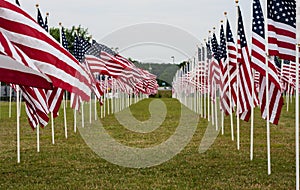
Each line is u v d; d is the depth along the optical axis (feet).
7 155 52.75
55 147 58.54
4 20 30.94
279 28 36.91
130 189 37.17
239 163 47.03
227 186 37.70
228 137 67.62
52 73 31.65
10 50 28.60
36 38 31.45
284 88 108.78
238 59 53.06
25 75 30.76
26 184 38.96
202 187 37.55
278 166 45.34
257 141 63.36
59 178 41.04
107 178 41.01
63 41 65.77
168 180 40.06
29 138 68.39
